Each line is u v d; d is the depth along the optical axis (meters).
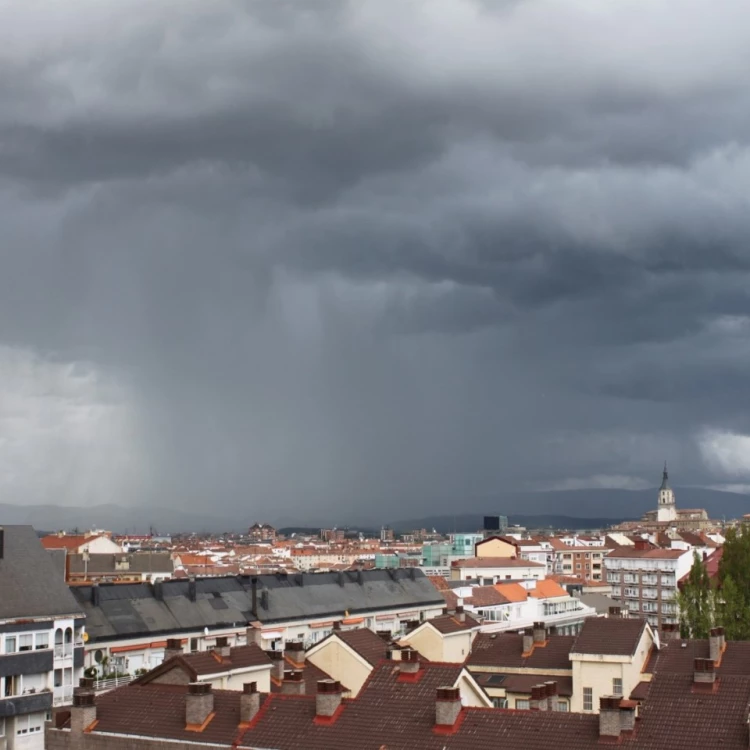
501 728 70.44
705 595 160.00
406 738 71.06
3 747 112.31
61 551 146.38
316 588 173.88
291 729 74.25
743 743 66.25
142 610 141.00
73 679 123.75
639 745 67.38
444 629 124.94
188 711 77.25
